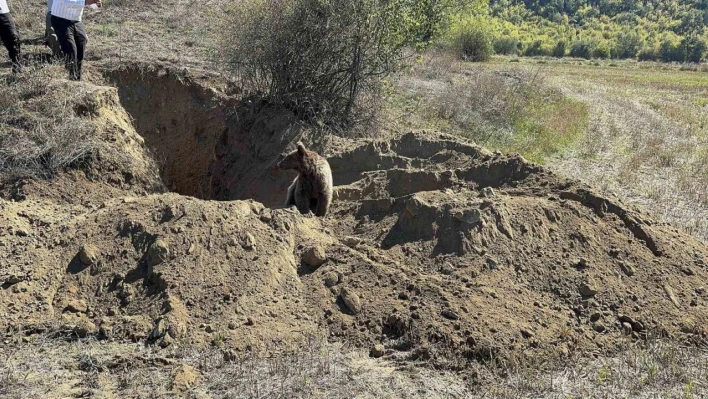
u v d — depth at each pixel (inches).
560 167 503.5
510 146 532.4
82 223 234.2
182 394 168.7
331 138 410.6
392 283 219.3
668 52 3152.1
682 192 445.1
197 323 197.6
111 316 202.2
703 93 1293.1
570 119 731.4
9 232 227.6
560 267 236.5
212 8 613.3
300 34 422.0
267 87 444.5
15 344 189.0
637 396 181.8
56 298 208.7
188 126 439.2
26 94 342.3
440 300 209.6
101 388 170.4
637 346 209.3
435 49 910.4
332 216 282.8
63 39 373.4
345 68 437.1
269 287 213.2
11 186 288.4
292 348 193.0
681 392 184.7
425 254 237.3
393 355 194.7
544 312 216.4
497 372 188.4
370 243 248.4
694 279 244.4
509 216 249.1
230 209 236.5
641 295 231.3
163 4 617.9
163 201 241.1
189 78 443.2
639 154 574.9
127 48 469.1
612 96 1147.3
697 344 214.1
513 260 235.1
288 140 404.2
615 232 258.7
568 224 255.4
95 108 350.0
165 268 212.5
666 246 256.1
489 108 627.2
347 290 216.2
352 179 339.0
